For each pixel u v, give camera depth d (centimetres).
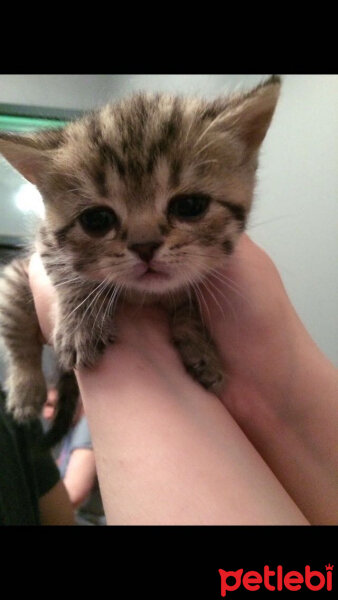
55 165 12
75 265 12
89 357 10
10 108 26
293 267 25
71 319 11
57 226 12
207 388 11
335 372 11
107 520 8
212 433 9
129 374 10
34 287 14
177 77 25
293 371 11
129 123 12
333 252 22
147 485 8
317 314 23
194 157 11
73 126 13
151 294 12
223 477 8
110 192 11
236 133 12
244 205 13
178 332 12
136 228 11
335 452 11
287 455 11
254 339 11
